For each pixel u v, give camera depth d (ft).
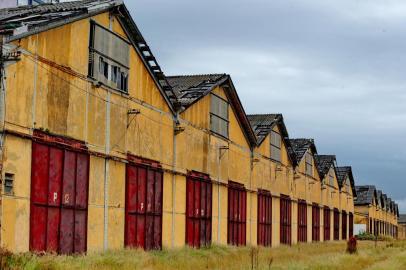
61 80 70.74
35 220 65.98
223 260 87.86
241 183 133.08
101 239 78.84
